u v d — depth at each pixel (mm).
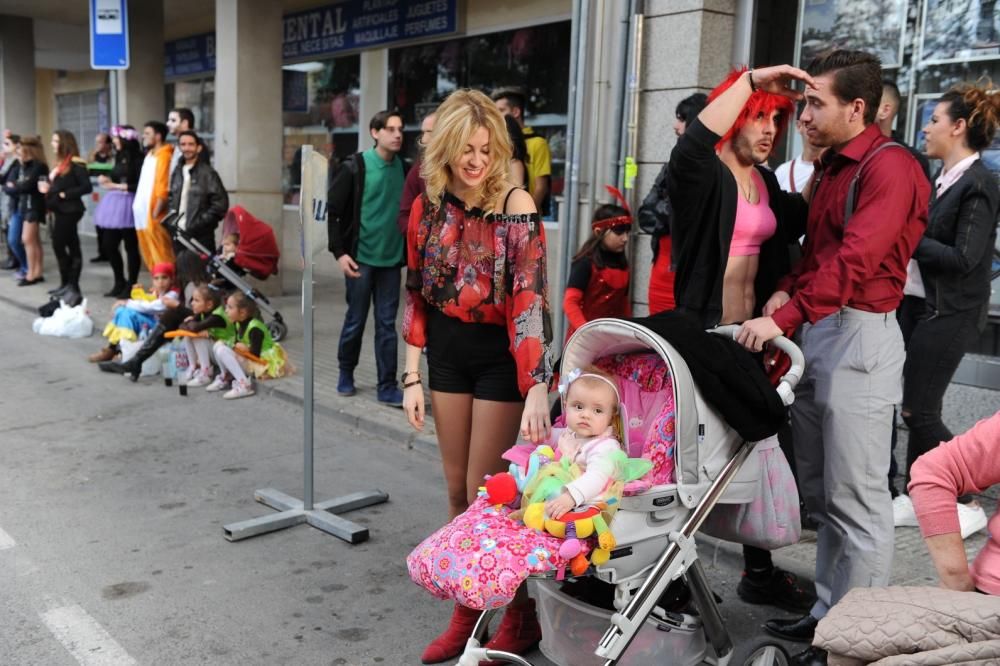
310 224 4750
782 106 3375
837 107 3242
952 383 5941
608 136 6750
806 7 6660
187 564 4371
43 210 13086
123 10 10328
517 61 11359
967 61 5922
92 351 9219
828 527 3498
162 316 7973
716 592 4070
